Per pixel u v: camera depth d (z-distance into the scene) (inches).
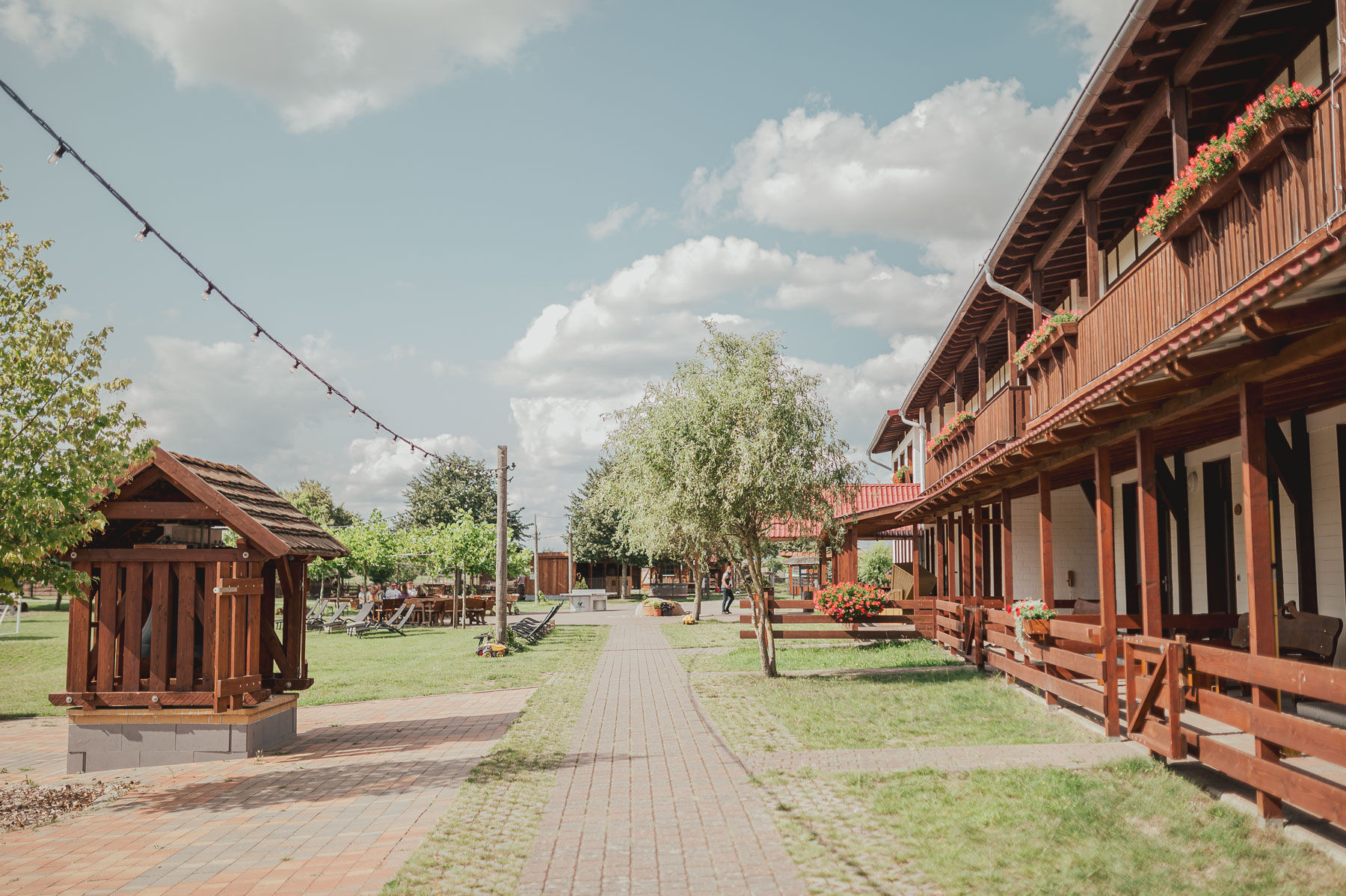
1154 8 344.5
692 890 207.9
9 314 323.3
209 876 225.8
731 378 557.9
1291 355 223.8
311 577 1454.2
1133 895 197.8
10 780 353.7
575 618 1405.0
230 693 370.6
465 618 1360.7
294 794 308.5
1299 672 209.5
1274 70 392.8
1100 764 301.6
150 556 375.9
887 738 371.2
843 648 761.6
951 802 269.3
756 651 756.6
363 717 484.4
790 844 238.2
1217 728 328.8
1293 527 405.1
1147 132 419.5
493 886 212.8
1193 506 507.2
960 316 748.0
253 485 436.5
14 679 730.8
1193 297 320.2
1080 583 753.0
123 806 299.6
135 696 370.9
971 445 684.7
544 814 273.4
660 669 665.6
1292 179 257.0
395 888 212.4
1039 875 210.1
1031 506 757.3
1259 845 218.5
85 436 318.0
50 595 1724.9
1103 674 347.3
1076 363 446.0
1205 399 265.6
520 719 455.2
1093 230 483.8
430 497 2704.2
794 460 542.3
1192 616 422.6
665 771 326.6
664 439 549.3
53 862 239.3
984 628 573.6
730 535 585.6
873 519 861.2
